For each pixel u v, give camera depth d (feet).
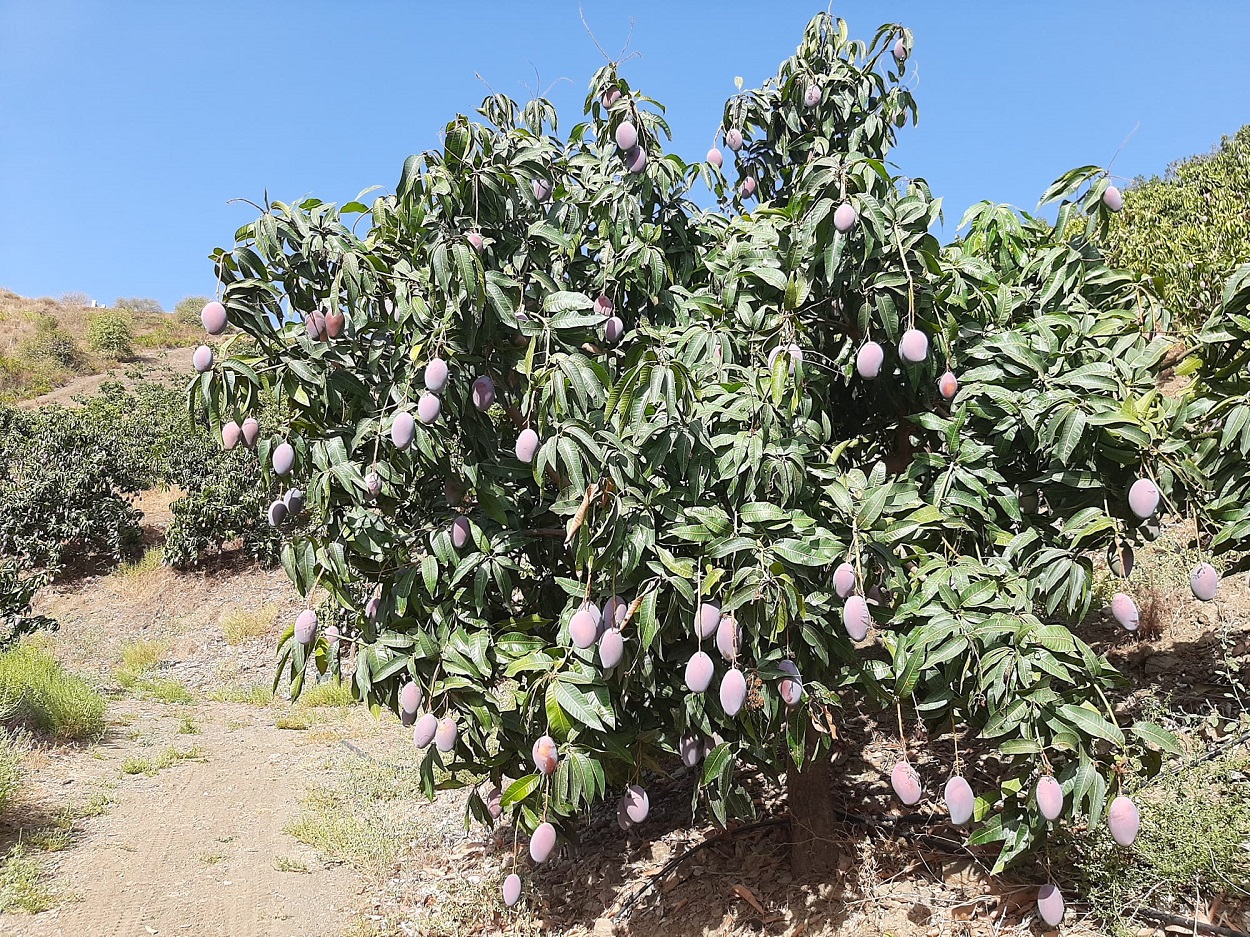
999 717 6.96
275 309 8.40
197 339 118.52
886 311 7.75
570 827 9.37
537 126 11.48
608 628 7.64
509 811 8.85
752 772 13.57
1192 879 8.04
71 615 36.96
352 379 8.71
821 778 10.42
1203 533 12.25
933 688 7.54
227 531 38.50
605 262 10.69
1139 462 8.00
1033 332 8.84
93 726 21.53
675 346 9.47
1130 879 8.27
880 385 9.29
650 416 7.96
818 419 9.05
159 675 29.58
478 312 7.84
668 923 10.56
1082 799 7.27
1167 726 10.93
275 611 33.73
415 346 7.87
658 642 7.56
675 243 11.36
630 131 10.41
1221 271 18.35
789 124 13.25
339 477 8.31
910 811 11.14
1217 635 12.47
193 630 33.86
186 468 43.91
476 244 8.29
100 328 105.60
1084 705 6.86
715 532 7.48
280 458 8.35
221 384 8.16
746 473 7.88
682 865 11.64
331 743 21.15
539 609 9.92
